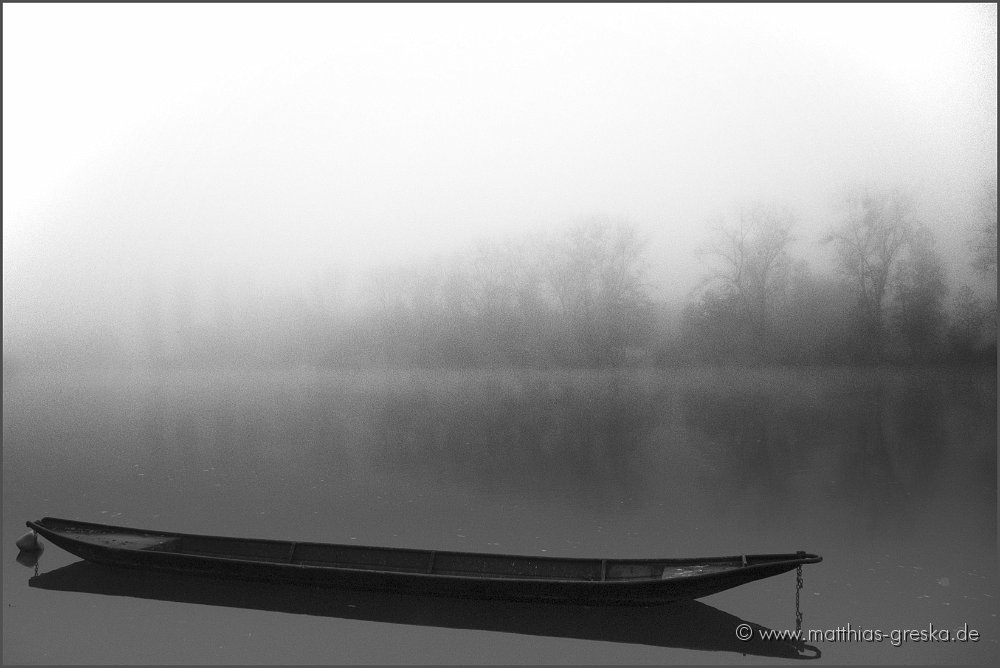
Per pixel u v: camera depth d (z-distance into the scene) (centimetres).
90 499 2041
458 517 1778
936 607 1141
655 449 2795
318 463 2614
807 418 3597
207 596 1229
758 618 1107
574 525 1684
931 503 1822
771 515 1745
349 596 1210
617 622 1102
